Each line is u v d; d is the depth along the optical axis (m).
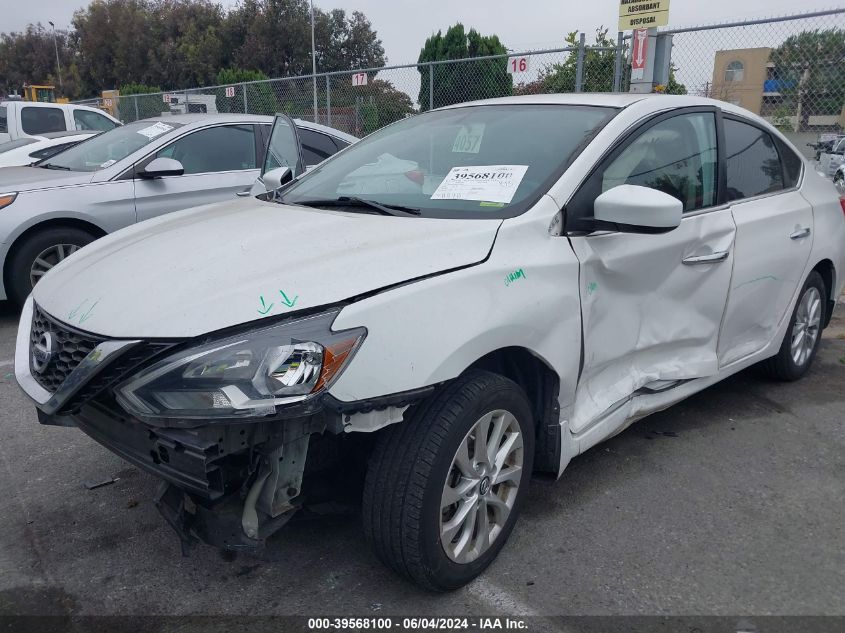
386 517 2.36
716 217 3.53
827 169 9.01
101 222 6.17
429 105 11.15
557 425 2.84
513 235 2.66
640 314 3.16
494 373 2.59
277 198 3.55
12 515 3.13
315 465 2.51
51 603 2.57
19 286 5.91
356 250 2.48
